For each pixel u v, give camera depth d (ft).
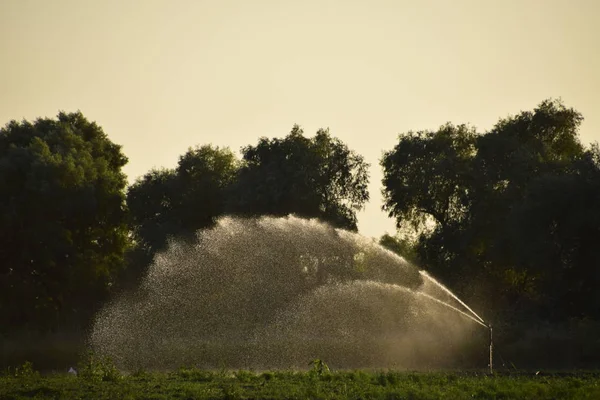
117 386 370.32
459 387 355.97
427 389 347.97
